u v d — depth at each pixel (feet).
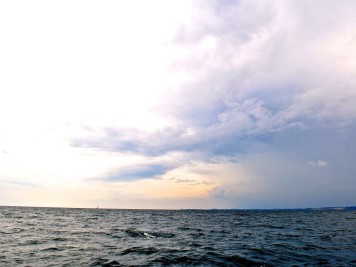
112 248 65.62
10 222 149.18
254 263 49.39
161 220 215.10
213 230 121.19
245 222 195.31
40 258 53.21
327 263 49.08
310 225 157.58
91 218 226.58
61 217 230.07
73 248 65.57
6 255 55.01
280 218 269.85
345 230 119.55
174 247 67.26
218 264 48.44
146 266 47.11
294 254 57.67
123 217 261.85
